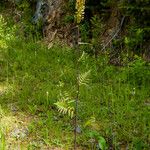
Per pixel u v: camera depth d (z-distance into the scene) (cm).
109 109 784
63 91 893
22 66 1066
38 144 693
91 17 1195
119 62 1070
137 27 1094
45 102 846
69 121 771
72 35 1238
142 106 824
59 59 1103
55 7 1328
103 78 960
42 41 1281
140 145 643
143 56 1055
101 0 1226
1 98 877
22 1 1518
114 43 1124
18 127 755
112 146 670
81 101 851
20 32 1360
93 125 756
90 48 1150
